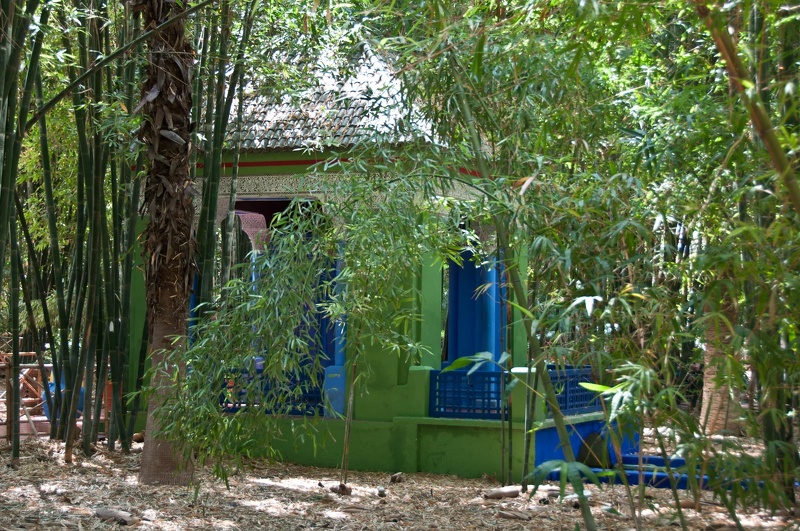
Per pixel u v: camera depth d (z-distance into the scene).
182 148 7.05
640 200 4.20
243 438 5.77
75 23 7.78
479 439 7.98
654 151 4.56
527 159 4.96
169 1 6.89
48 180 8.38
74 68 8.05
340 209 5.55
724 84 4.14
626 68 5.29
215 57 7.70
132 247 8.20
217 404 5.59
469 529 5.71
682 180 4.34
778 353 3.25
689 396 5.99
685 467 3.51
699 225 4.09
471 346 10.20
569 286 4.01
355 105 8.59
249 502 6.50
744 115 3.12
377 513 6.22
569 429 8.15
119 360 8.48
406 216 5.39
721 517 5.62
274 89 8.29
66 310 9.34
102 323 8.53
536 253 3.91
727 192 3.94
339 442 8.45
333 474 8.03
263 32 8.05
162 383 6.86
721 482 3.46
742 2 2.99
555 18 4.49
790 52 3.98
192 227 7.15
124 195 8.48
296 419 8.58
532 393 7.19
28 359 12.81
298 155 8.63
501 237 4.77
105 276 8.14
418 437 8.23
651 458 7.50
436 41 3.96
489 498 6.78
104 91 8.65
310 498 6.72
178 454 7.07
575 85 4.84
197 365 5.55
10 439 8.73
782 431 4.61
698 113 4.05
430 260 8.71
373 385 8.43
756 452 4.36
